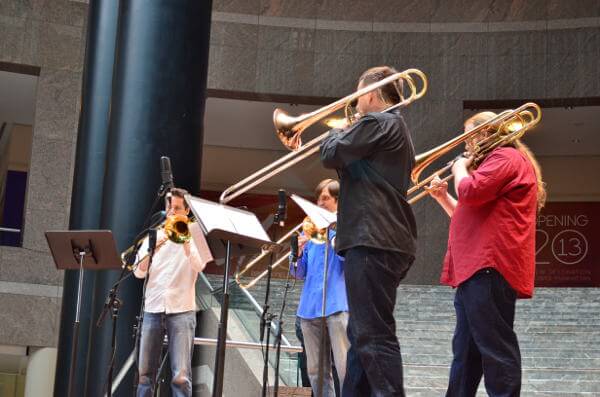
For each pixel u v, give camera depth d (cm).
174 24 742
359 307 368
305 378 700
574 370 816
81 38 1324
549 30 1345
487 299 402
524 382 805
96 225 900
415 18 1383
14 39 1300
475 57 1362
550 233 1816
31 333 1212
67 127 1298
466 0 1379
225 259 439
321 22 1386
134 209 704
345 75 1373
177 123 727
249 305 711
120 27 752
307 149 519
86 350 842
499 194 410
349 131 379
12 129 1745
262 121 1675
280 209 468
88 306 856
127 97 727
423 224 1307
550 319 1080
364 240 368
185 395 564
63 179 1282
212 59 1363
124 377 675
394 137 382
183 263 577
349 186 380
